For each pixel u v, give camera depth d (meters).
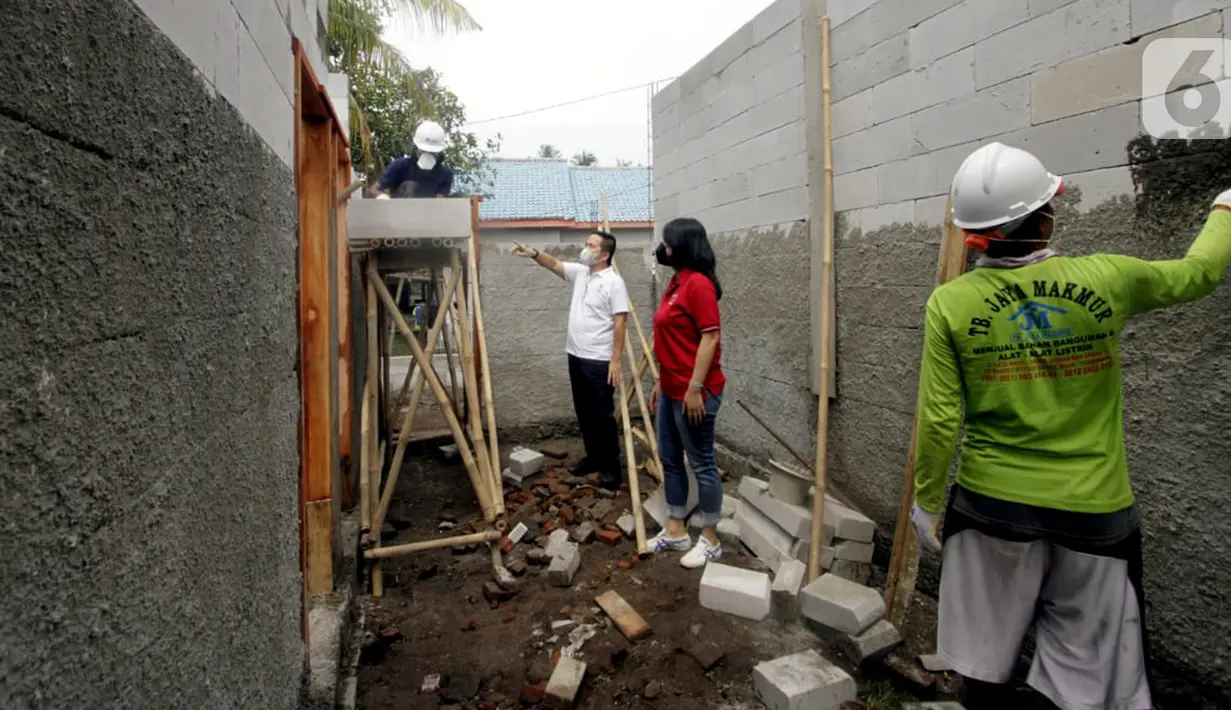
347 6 8.30
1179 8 2.06
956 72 2.86
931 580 3.11
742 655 2.73
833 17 3.61
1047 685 1.90
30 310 0.69
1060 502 1.81
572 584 3.34
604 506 4.23
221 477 1.28
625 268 6.01
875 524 3.35
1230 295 1.98
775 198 4.25
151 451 0.97
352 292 4.02
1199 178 2.04
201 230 1.17
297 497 1.98
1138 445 2.25
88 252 0.80
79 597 0.78
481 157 11.17
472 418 3.62
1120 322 1.81
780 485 3.48
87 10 0.79
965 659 1.98
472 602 3.19
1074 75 2.38
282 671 1.75
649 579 3.36
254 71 1.57
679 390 3.34
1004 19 2.63
